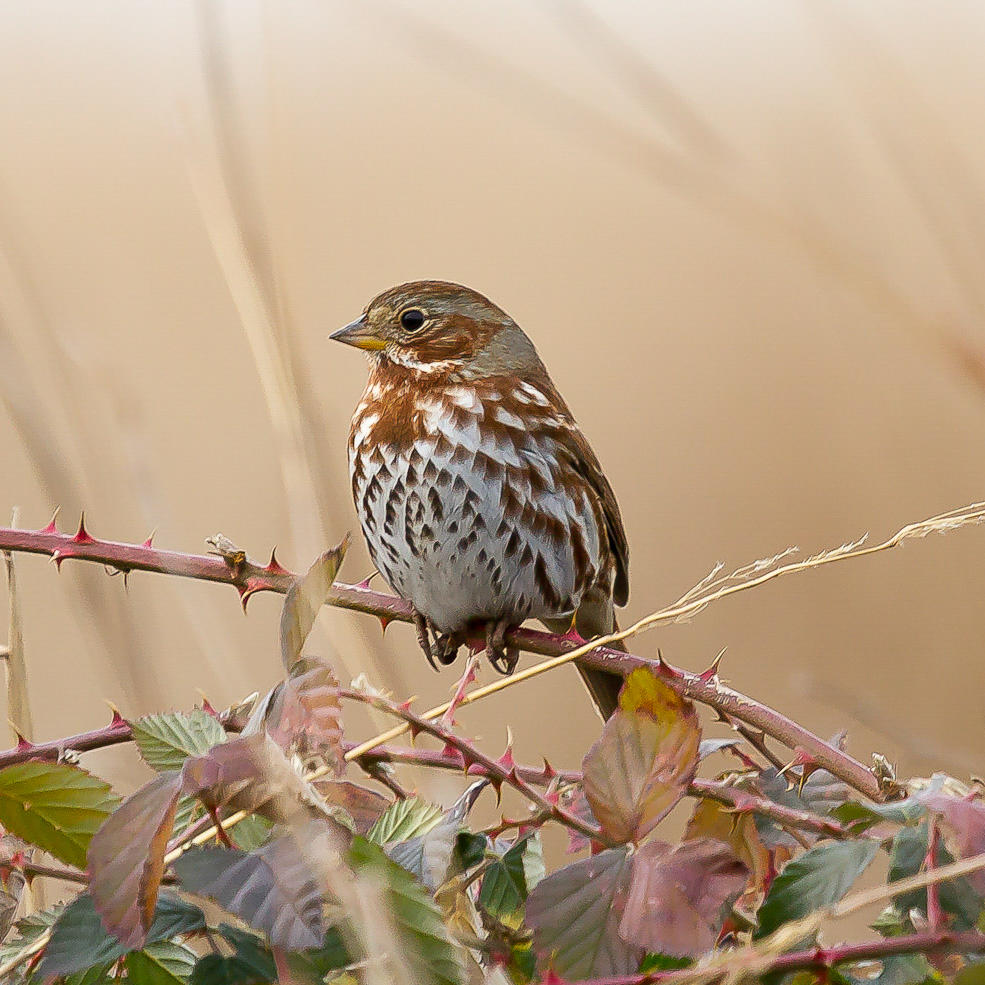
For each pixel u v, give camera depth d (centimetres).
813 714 1087
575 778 463
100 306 1395
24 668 562
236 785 335
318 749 356
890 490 1282
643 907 340
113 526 687
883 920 399
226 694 635
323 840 332
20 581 1046
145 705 652
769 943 321
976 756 717
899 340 1312
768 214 760
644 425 1440
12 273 719
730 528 1316
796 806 455
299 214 1659
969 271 764
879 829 387
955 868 327
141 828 336
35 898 509
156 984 376
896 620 1181
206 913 365
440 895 397
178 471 1223
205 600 650
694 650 1222
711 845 348
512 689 1123
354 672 614
